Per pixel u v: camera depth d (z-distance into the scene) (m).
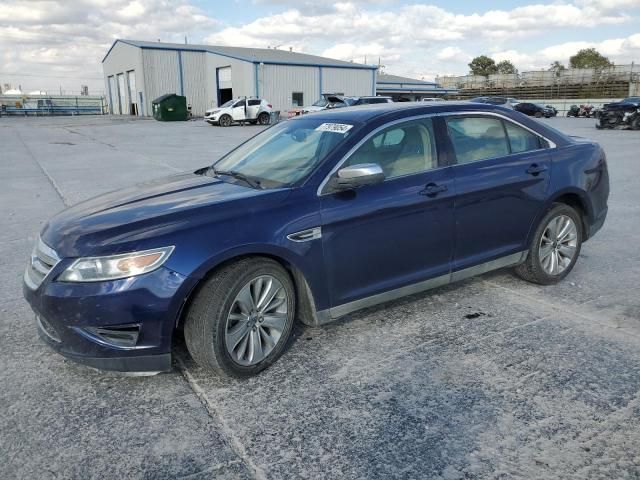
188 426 2.83
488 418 2.86
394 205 3.65
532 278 4.70
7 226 7.04
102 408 3.00
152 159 14.33
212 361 3.13
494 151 4.28
